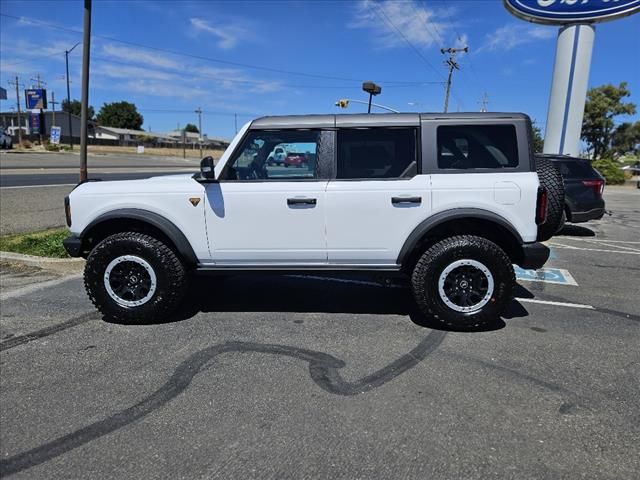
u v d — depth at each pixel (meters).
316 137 4.45
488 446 2.71
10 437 2.83
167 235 4.46
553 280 6.39
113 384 3.46
